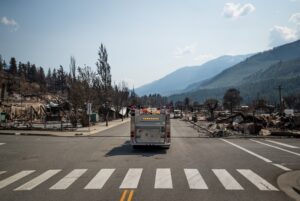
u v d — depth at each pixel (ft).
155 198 31.14
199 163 51.75
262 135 105.60
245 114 154.92
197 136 103.35
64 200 30.53
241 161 53.93
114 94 261.03
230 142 84.84
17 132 110.32
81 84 164.55
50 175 42.65
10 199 31.09
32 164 51.47
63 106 206.80
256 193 33.47
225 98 423.64
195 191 33.94
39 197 31.68
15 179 40.45
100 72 213.05
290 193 33.65
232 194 32.91
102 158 57.00
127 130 131.23
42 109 212.43
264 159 56.24
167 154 62.08
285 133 102.89
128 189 34.65
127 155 60.70
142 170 45.68
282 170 46.24
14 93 325.01
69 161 53.98
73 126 144.36
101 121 216.13
